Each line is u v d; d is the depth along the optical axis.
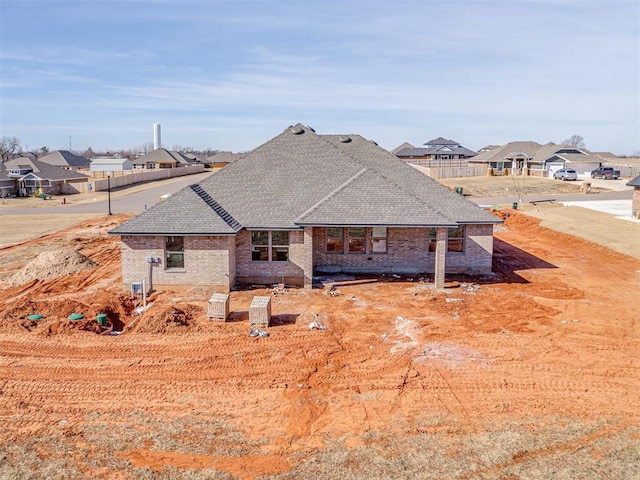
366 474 10.07
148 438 11.34
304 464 10.42
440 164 91.88
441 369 14.91
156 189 77.62
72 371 14.71
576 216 44.09
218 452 10.86
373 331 17.97
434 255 25.98
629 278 25.66
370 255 25.92
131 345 16.59
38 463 10.40
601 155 113.81
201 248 22.70
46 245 35.41
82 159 123.44
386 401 13.07
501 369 14.93
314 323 18.53
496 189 66.12
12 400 13.01
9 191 71.88
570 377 14.45
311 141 29.06
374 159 30.38
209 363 15.29
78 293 23.00
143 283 20.83
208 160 154.88
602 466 10.31
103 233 40.72
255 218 24.08
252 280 24.23
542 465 10.36
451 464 10.38
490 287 23.95
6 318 18.83
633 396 13.34
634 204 43.03
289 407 12.77
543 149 89.44
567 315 19.84
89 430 11.66
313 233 25.73
